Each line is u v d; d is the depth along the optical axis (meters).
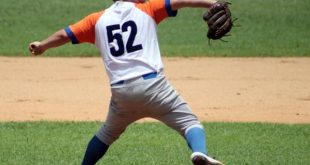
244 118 25.86
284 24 52.88
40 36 48.75
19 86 32.44
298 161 18.53
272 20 53.88
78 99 29.47
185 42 47.19
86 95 30.38
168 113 14.20
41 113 26.64
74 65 39.22
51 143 20.83
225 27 14.07
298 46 45.81
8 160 18.53
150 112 14.27
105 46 14.30
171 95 14.10
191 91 31.27
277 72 36.81
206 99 29.50
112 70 14.21
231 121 25.08
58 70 37.38
